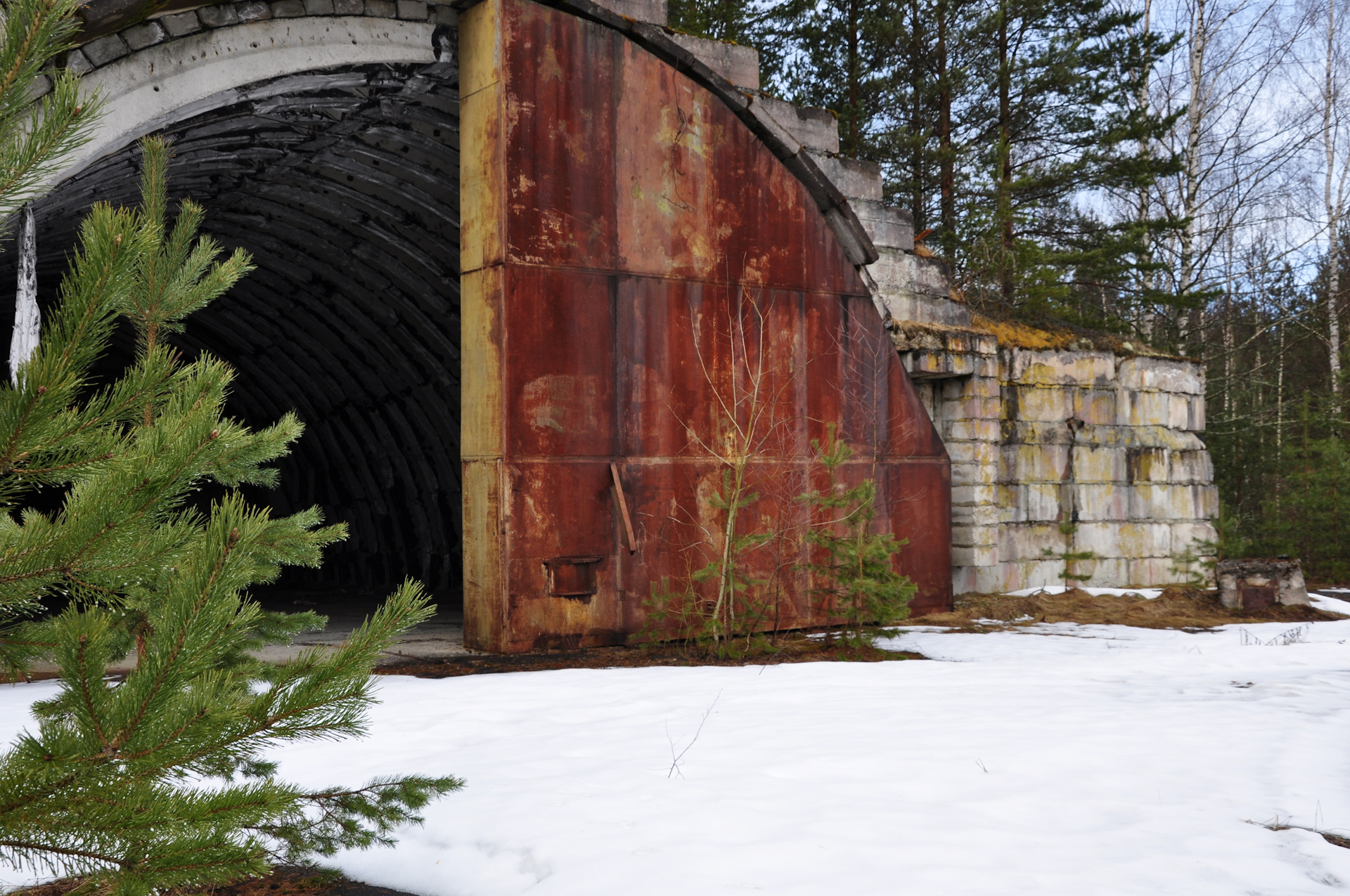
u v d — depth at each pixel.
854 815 4.45
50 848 2.81
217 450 3.08
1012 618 16.47
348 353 23.42
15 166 2.77
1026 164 29.95
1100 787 4.97
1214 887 3.62
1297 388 37.56
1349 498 24.81
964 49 30.03
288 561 5.85
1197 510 21.45
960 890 3.59
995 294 23.16
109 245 2.77
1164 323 33.16
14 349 10.56
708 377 14.02
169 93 10.78
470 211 12.91
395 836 4.67
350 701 3.14
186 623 2.79
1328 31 33.12
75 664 2.74
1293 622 16.34
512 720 7.22
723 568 12.39
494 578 12.27
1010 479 19.08
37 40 2.79
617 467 13.10
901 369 16.39
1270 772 5.27
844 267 15.70
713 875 3.79
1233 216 32.78
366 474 25.45
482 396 12.58
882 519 15.91
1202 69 31.30
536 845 4.27
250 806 3.02
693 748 5.92
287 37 11.69
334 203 18.42
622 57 13.55
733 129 14.58
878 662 11.33
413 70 13.35
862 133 30.31
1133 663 10.67
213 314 24.20
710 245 14.23
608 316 13.21
